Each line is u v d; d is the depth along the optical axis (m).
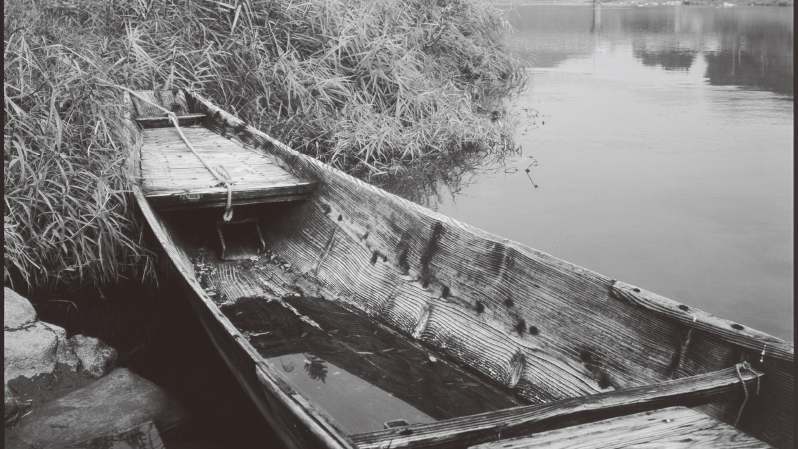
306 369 3.14
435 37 9.62
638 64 12.61
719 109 8.62
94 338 3.50
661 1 36.03
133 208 4.48
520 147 7.27
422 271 3.50
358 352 3.29
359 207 4.00
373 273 3.77
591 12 27.92
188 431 2.84
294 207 4.50
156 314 3.96
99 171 4.62
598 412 2.03
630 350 2.58
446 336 3.27
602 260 4.37
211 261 4.34
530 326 2.95
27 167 4.26
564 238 4.77
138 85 6.58
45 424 2.86
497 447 1.88
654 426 1.97
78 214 4.33
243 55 7.19
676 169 6.28
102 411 2.95
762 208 5.24
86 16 7.19
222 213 4.48
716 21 20.75
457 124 7.55
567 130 7.88
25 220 4.31
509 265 3.07
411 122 7.55
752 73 11.21
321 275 4.06
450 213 5.41
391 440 1.84
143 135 5.91
